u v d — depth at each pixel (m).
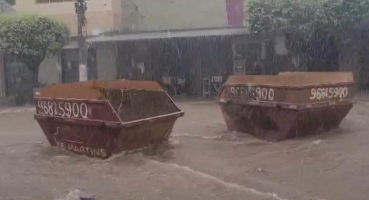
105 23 22.81
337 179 6.70
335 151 8.39
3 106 20.16
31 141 10.88
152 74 23.52
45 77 23.89
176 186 6.54
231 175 7.08
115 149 8.42
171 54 23.20
